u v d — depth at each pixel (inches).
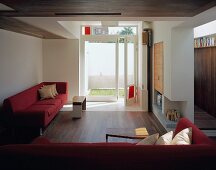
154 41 309.9
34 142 132.2
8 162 90.7
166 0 123.6
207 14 162.7
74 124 260.2
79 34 373.7
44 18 178.5
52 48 373.4
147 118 287.6
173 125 232.8
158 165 90.0
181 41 224.4
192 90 227.6
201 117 273.4
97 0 123.0
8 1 125.1
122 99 396.8
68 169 90.7
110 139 209.3
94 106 354.6
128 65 375.2
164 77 254.7
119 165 90.1
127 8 144.5
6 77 245.3
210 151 91.6
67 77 376.2
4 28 232.8
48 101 287.3
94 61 390.9
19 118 217.9
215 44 261.7
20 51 284.2
